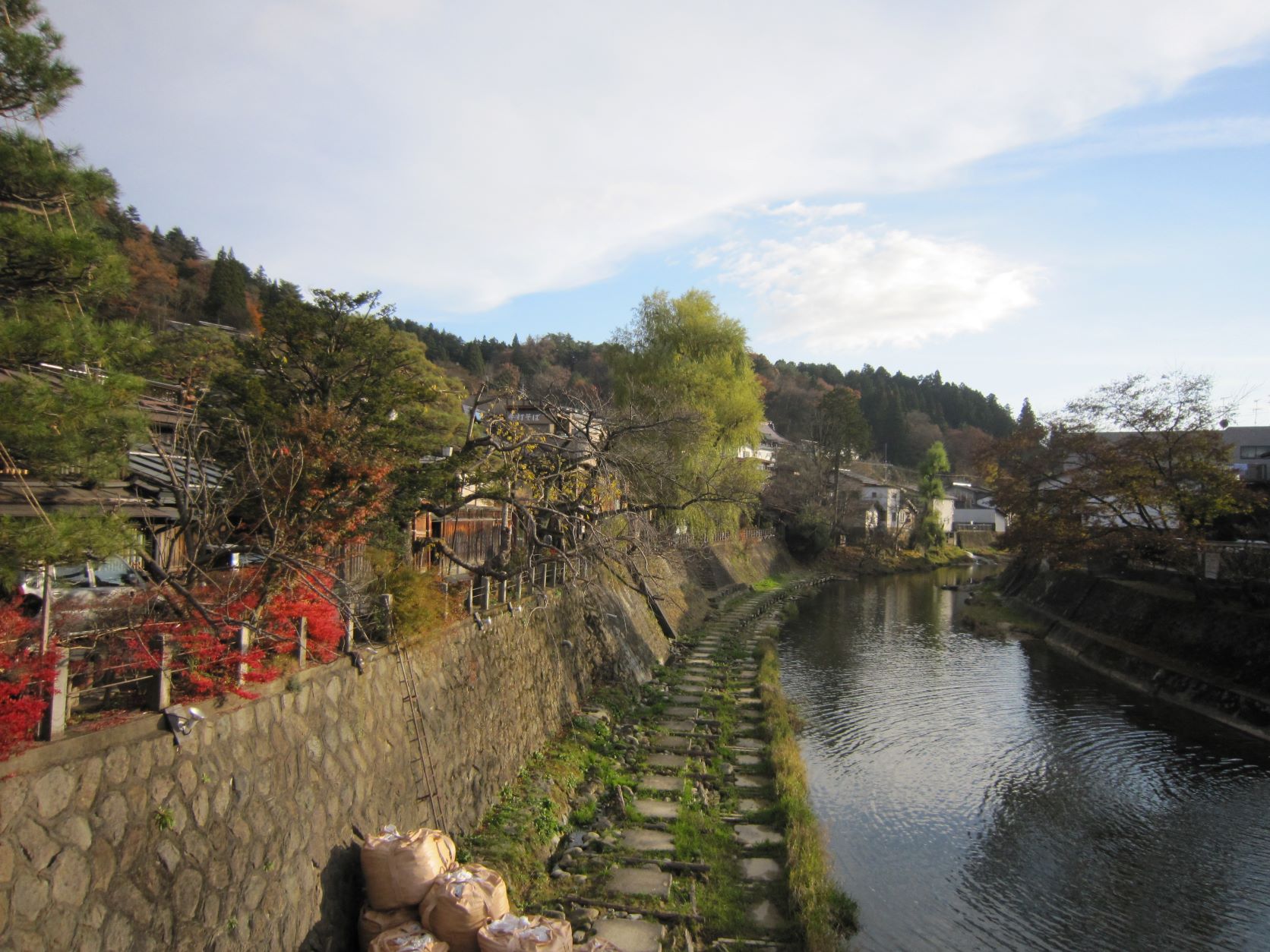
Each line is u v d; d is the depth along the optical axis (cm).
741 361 3109
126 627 641
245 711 685
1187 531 2481
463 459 1232
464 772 1094
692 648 2616
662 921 973
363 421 1043
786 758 1502
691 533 2838
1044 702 2098
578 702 1688
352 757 832
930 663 2559
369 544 1121
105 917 520
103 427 572
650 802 1327
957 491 8381
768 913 1012
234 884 631
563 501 1498
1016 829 1352
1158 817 1400
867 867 1214
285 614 786
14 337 538
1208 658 2098
